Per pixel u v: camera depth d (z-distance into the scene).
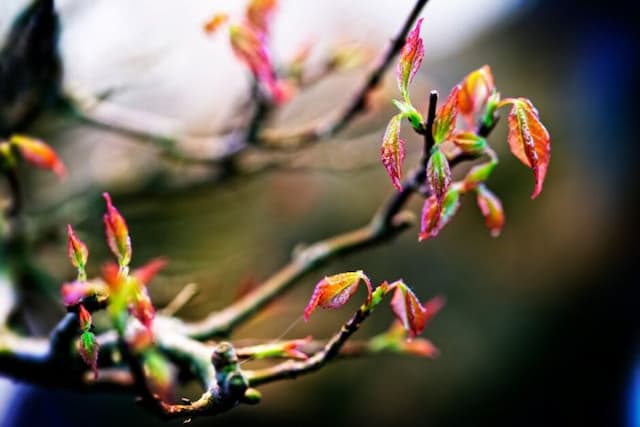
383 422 2.49
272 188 1.30
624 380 2.74
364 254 2.58
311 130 0.77
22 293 0.74
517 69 3.07
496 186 2.65
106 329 0.60
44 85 0.71
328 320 1.99
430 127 0.42
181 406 0.45
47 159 0.53
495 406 2.62
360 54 0.80
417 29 0.41
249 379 0.46
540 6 3.18
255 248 1.54
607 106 2.90
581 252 2.80
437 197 0.42
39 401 2.16
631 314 2.78
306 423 2.38
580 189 2.80
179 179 1.02
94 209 1.02
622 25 2.95
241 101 0.83
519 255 2.78
